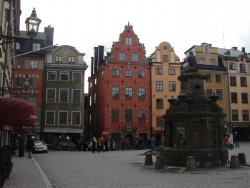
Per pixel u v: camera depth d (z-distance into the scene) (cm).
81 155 3794
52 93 6100
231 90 6975
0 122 1411
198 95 2392
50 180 1656
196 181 1603
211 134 2283
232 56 7175
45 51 6166
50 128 5975
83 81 6234
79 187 1435
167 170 2072
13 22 3294
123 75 6456
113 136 6234
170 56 6681
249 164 2300
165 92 6550
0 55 2131
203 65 6881
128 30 6612
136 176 1823
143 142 6075
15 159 2902
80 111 6128
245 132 6988
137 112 6397
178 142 2294
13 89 2884
